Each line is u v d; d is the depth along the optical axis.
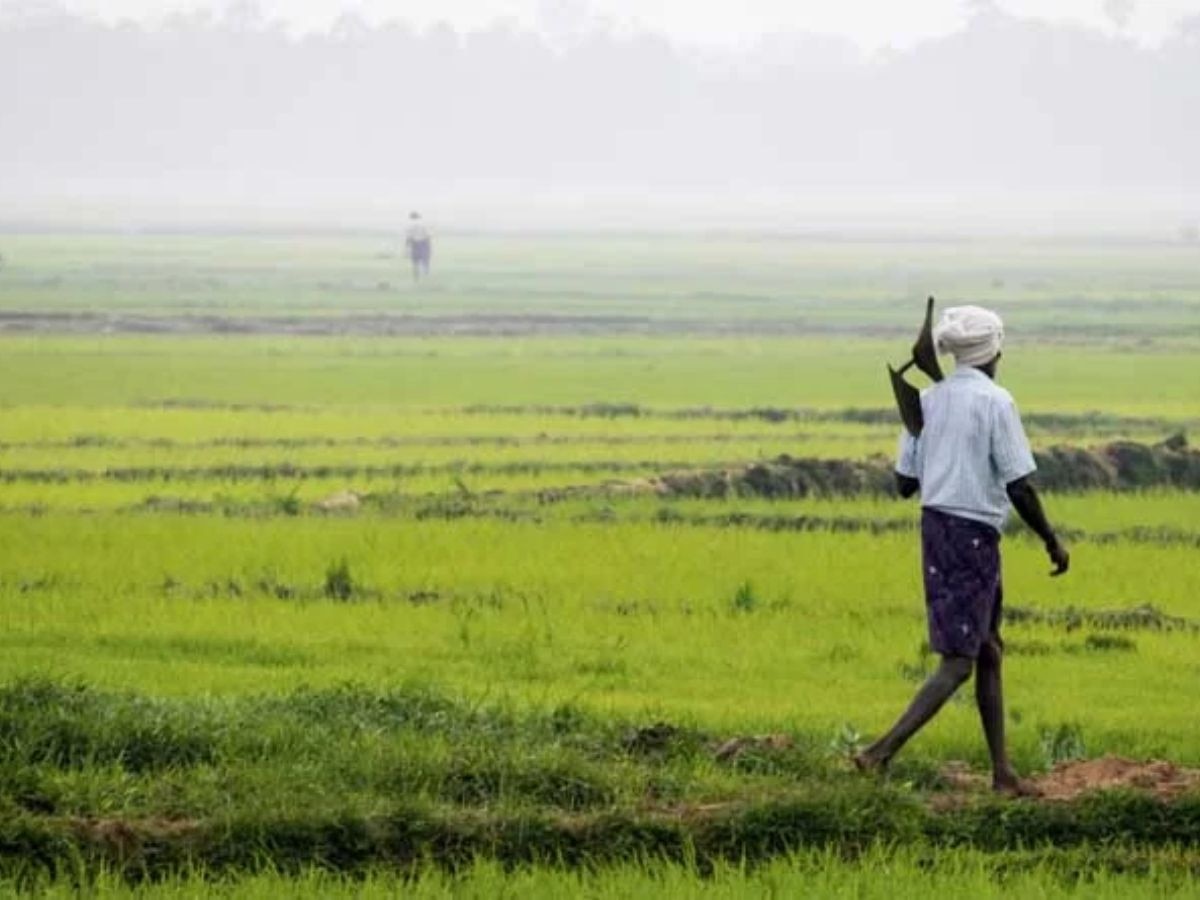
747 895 24.31
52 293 163.38
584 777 28.25
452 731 30.56
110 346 121.75
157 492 64.62
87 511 59.53
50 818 26.20
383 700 31.91
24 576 48.25
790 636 43.47
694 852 26.23
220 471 70.75
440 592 47.81
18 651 39.47
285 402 95.25
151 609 44.47
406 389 101.81
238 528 55.94
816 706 35.94
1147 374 114.44
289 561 51.03
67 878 24.64
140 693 33.66
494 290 180.75
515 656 40.56
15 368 107.75
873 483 66.44
